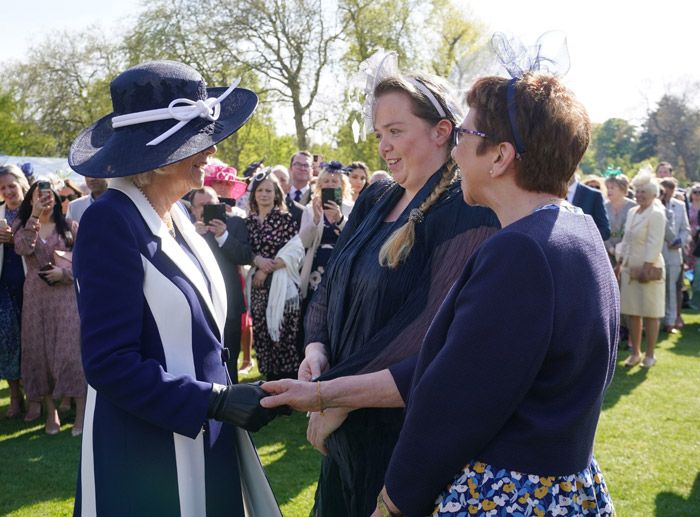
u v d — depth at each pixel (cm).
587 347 133
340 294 200
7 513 355
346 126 2161
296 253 500
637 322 650
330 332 208
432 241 181
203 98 189
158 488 174
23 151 3077
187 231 200
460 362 131
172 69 185
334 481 207
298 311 500
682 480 387
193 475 179
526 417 133
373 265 190
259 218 514
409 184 193
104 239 169
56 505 365
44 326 475
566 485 135
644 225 630
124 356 164
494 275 130
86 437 180
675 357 689
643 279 632
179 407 167
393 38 2300
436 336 142
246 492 200
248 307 604
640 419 493
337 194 501
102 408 178
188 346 178
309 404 176
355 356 182
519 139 138
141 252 174
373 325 187
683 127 5062
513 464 133
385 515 144
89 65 2994
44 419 514
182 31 2270
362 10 2303
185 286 180
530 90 139
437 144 189
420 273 182
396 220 194
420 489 137
